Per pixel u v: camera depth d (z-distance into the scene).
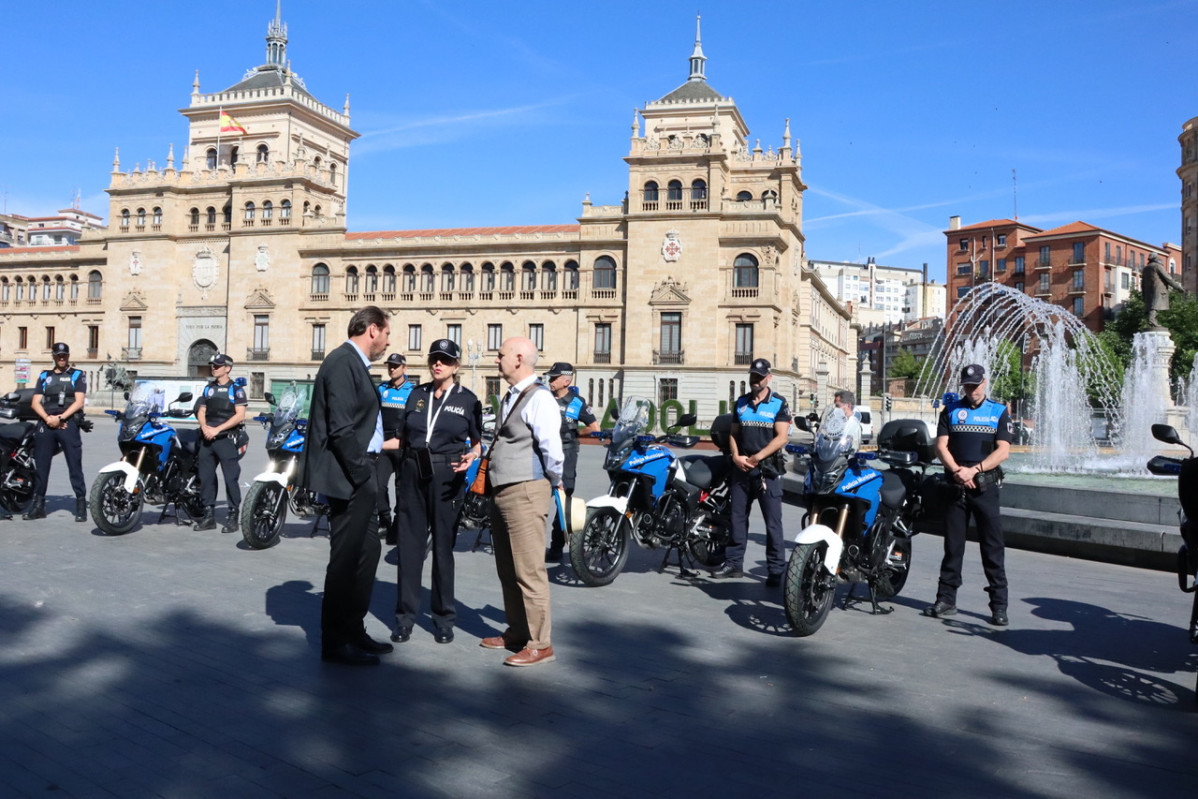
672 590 9.29
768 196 58.19
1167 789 4.59
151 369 70.56
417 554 7.12
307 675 6.13
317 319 66.81
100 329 74.62
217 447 12.00
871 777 4.65
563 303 62.44
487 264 64.44
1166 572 10.84
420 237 66.31
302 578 9.27
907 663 6.79
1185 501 6.61
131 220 72.50
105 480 11.27
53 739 4.88
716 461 9.95
